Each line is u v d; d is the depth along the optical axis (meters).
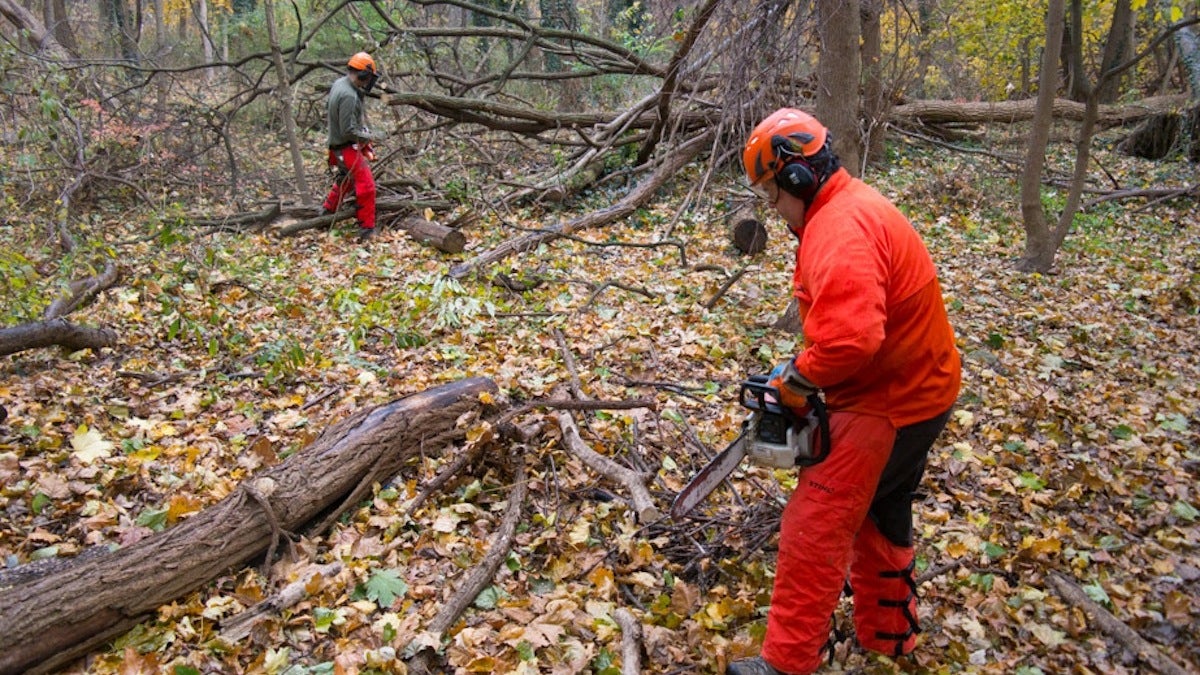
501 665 2.68
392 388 4.70
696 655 2.82
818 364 2.26
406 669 2.66
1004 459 4.06
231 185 9.52
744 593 3.09
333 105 7.82
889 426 2.42
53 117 7.46
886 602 2.73
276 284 6.53
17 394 4.40
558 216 8.96
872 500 2.54
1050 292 6.85
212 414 4.42
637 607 3.05
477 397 4.02
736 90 6.92
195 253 6.73
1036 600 3.09
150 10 18.61
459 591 2.98
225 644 2.73
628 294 6.47
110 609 2.71
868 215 2.34
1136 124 12.73
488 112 9.52
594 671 2.73
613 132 9.94
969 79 15.48
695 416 4.41
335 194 8.24
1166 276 7.27
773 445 2.50
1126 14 13.78
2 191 7.77
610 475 3.54
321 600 2.97
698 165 9.96
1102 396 4.82
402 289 6.29
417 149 9.90
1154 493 3.79
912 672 2.81
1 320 5.09
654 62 12.37
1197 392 4.91
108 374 4.82
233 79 11.82
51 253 7.08
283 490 3.25
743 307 6.25
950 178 9.92
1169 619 2.98
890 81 10.59
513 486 3.62
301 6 15.87
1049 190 10.26
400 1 12.26
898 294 2.35
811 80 9.11
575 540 3.35
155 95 10.46
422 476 3.72
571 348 5.31
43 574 2.78
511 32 10.44
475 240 8.08
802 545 2.47
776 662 2.52
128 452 3.93
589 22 15.58
